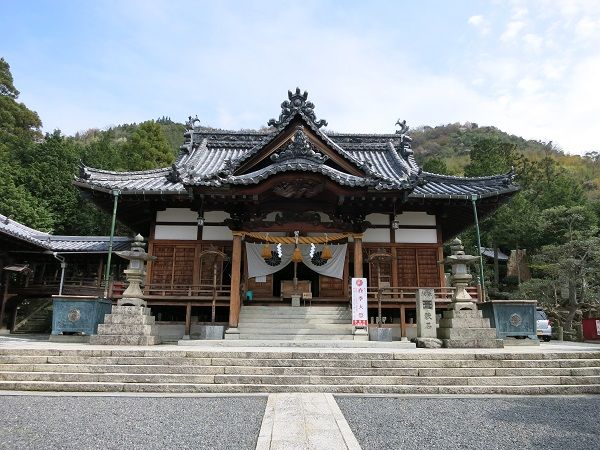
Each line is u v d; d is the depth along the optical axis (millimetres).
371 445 5148
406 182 15953
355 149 24984
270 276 19547
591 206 43156
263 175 15516
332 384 8789
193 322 17641
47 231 38438
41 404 7355
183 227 19500
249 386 8500
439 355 9852
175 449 4977
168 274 19031
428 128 117125
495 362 9680
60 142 47406
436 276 19422
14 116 64875
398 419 6402
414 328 17812
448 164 80062
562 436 5605
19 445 5098
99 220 43406
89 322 14734
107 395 8094
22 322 29203
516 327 15047
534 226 38562
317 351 10375
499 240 42062
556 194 44125
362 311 14750
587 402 7793
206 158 23641
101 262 30891
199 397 7969
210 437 5434
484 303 15750
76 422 6172
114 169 48500
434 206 19453
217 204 17281
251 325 16250
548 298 30359
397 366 9531
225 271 19438
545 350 11359
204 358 9625
